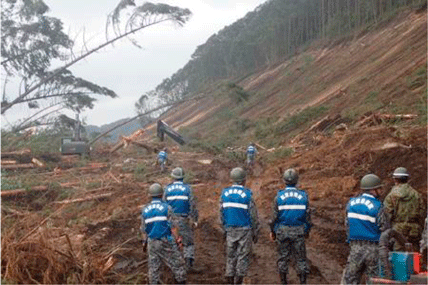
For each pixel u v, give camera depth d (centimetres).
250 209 769
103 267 805
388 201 838
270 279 838
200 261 939
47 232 828
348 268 646
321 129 3384
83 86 2645
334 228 1084
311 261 915
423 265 607
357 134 1944
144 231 767
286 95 8056
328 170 1641
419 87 3475
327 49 9488
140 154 3488
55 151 2930
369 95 4091
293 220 756
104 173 2370
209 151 3472
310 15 12912
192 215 860
